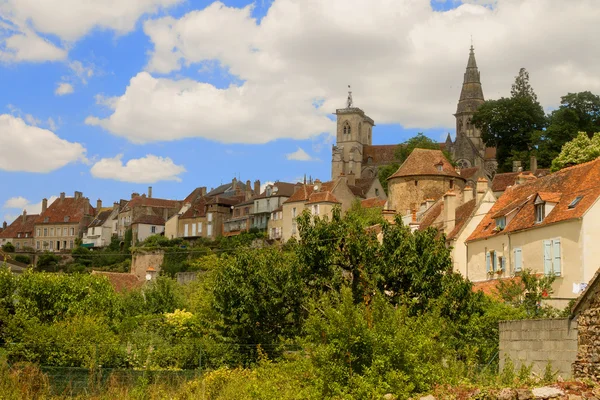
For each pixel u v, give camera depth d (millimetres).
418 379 21609
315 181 110812
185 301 57781
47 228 162500
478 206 52000
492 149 134125
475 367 25266
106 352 36906
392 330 22188
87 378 32281
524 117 126938
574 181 43531
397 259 35781
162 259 105688
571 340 23719
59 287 41906
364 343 21938
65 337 36844
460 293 34719
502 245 46312
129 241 140250
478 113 131875
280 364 25391
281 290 37688
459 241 51250
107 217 156250
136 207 147125
